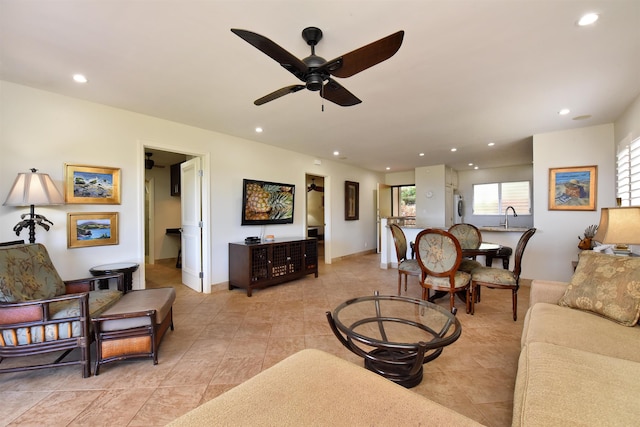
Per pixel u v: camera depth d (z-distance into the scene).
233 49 2.05
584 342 1.48
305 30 1.83
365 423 0.84
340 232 6.76
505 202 7.39
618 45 2.01
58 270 2.79
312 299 3.74
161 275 5.17
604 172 3.82
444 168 6.89
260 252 4.09
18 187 2.38
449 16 1.71
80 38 1.91
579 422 0.92
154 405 1.69
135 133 3.31
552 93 2.82
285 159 5.24
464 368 2.06
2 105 2.50
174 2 1.58
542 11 1.67
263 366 2.12
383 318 2.23
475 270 3.23
